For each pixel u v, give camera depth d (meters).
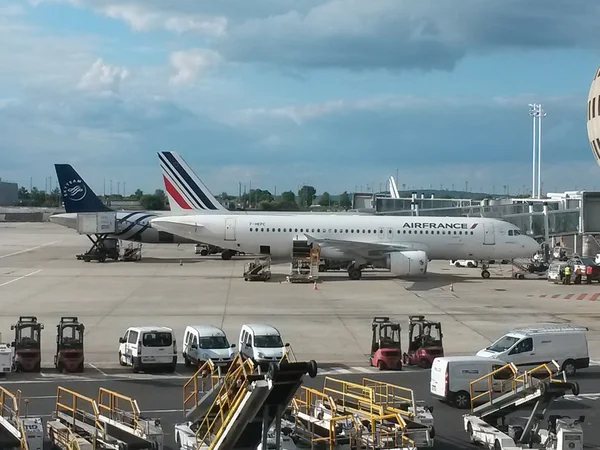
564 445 26.88
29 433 26.86
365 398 31.42
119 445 24.50
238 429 23.02
